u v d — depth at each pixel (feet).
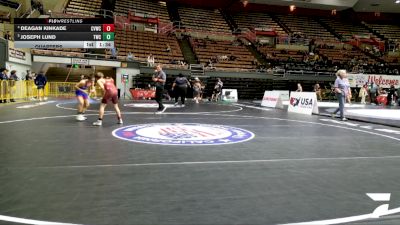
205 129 26.37
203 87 78.54
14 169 13.58
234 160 15.94
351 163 15.92
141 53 91.20
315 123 33.12
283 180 12.76
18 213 9.10
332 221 8.95
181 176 13.01
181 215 9.14
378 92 82.23
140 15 106.73
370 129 29.35
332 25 136.56
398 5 128.77
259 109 50.67
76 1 98.94
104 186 11.58
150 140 20.79
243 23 126.93
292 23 132.77
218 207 9.80
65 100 59.16
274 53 112.16
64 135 22.06
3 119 30.09
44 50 75.66
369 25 140.56
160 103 41.01
